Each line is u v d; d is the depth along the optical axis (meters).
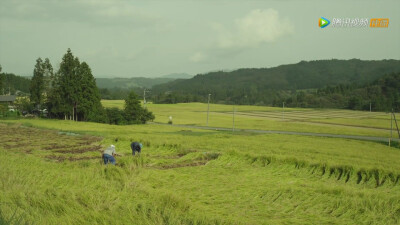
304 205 12.48
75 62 85.81
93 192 12.50
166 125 86.38
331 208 12.16
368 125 90.88
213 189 14.62
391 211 11.66
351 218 11.18
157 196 12.11
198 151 28.91
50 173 15.69
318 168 20.11
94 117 85.56
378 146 49.16
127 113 88.62
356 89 184.00
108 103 162.00
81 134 47.56
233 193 13.88
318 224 10.47
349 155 34.50
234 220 10.24
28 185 13.11
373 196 13.18
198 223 9.79
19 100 106.75
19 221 8.47
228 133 65.75
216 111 146.62
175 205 11.42
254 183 16.05
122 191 12.99
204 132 67.62
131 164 18.83
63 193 12.04
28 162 18.48
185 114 127.62
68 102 86.00
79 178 14.80
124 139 34.62
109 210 10.77
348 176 18.86
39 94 92.88
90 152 27.06
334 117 118.62
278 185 15.64
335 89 195.75
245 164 22.06
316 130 77.31
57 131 50.75
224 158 23.34
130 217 10.04
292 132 72.50
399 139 60.41
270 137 57.12
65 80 84.69
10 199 11.00
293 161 21.48
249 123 95.31
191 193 13.79
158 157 26.03
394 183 17.30
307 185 15.87
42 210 10.35
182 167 20.98
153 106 167.25
